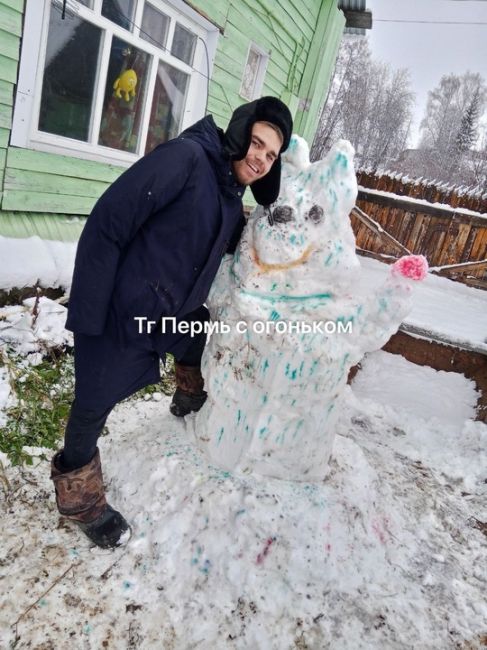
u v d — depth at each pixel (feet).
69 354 9.14
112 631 4.66
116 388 4.77
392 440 9.64
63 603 4.80
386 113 119.85
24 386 7.69
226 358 5.96
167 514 5.74
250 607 5.08
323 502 6.02
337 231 5.31
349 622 5.17
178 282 4.49
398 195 20.90
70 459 5.12
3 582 4.86
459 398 11.03
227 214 4.51
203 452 6.40
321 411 6.00
